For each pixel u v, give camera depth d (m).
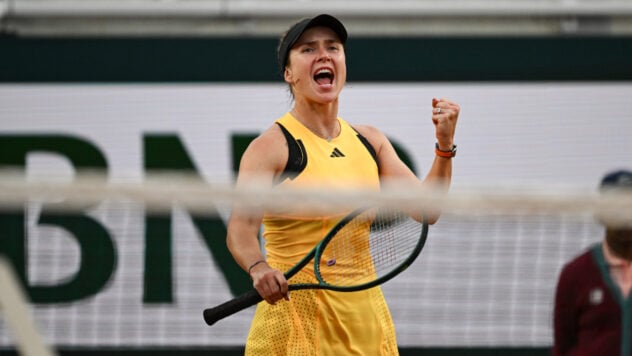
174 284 30.83
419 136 32.53
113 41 32.50
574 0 34.25
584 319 18.98
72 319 30.59
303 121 19.91
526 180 32.72
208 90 32.50
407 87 32.62
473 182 32.59
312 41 19.77
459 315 26.20
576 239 25.41
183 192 14.12
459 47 32.75
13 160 32.19
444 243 26.12
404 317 26.70
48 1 33.94
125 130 32.38
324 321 19.34
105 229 30.78
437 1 34.06
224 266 30.88
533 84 32.81
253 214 18.95
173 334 30.58
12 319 12.66
